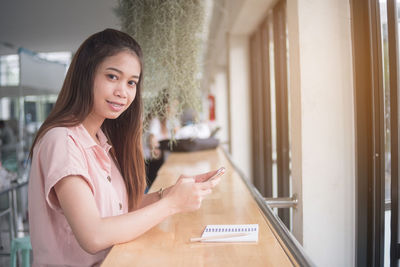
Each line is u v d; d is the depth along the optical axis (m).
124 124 1.31
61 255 1.02
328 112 1.85
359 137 1.82
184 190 1.06
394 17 1.54
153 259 0.98
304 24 1.83
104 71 1.02
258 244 1.08
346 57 1.85
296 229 1.97
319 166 1.87
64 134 0.98
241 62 4.75
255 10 3.53
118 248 1.06
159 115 2.05
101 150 1.11
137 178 1.34
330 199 1.88
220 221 1.33
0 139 6.98
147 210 1.01
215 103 9.01
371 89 1.75
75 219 0.90
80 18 4.39
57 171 0.91
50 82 5.48
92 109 1.06
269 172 4.07
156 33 1.92
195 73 2.08
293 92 1.96
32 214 1.02
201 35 2.15
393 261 1.62
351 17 1.83
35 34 5.18
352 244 1.90
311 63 1.84
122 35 1.06
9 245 3.56
